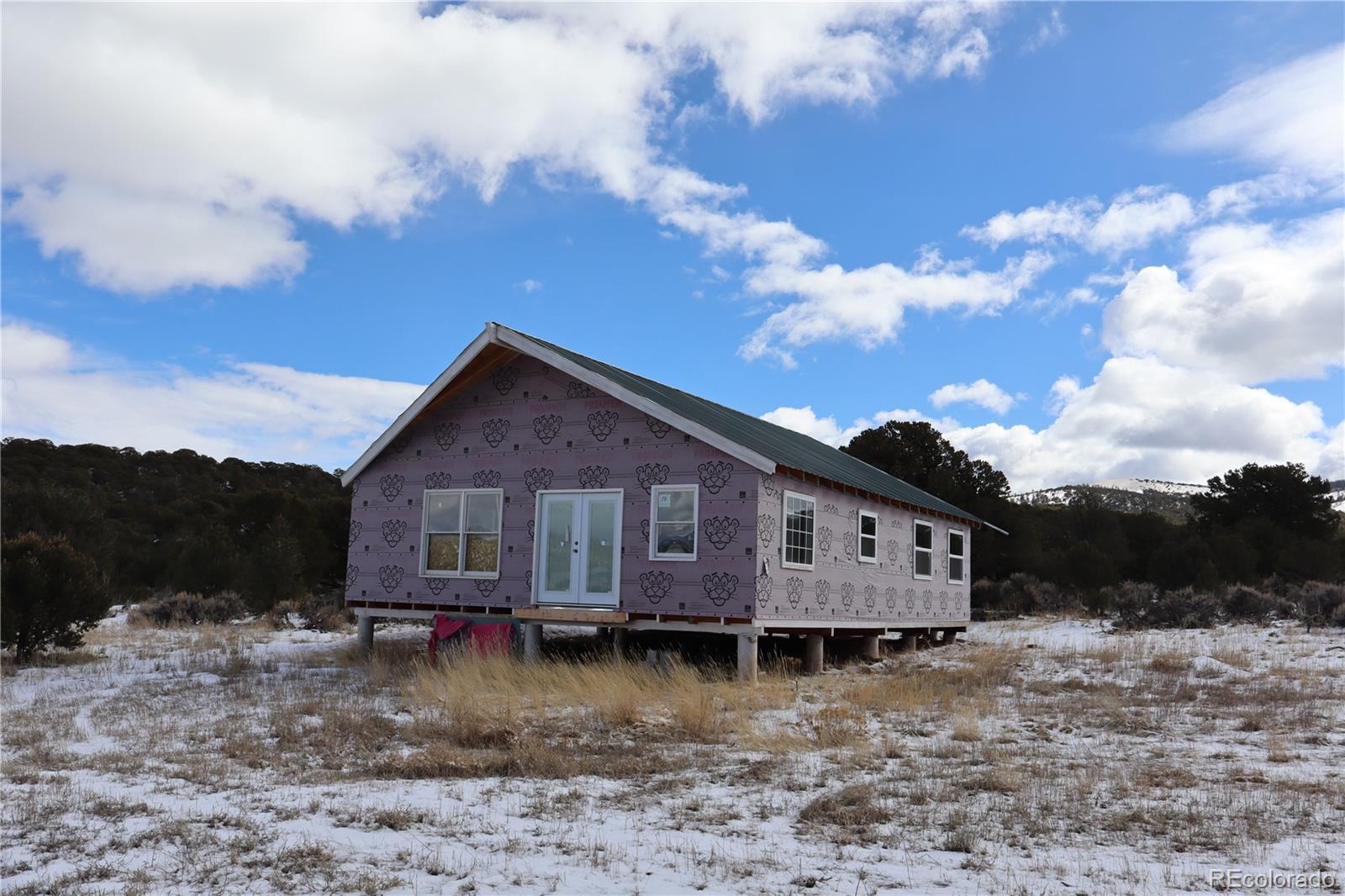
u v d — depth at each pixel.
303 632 26.23
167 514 54.81
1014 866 5.80
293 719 11.62
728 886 5.45
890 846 6.25
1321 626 23.09
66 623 18.50
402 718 11.93
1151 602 27.34
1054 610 34.00
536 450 18.66
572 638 22.59
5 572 17.88
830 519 19.05
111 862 5.95
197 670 17.23
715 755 9.52
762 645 21.69
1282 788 7.85
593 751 9.78
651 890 5.38
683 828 6.74
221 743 10.34
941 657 20.31
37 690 14.88
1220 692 14.11
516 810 7.24
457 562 19.17
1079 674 16.64
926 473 43.91
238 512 42.88
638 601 17.16
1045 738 10.49
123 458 73.00
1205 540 45.53
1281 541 44.34
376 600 19.98
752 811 7.24
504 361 19.22
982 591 35.88
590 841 6.38
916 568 23.52
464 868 5.78
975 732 10.51
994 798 7.54
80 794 7.84
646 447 17.52
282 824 6.85
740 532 16.34
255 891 5.41
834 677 17.33
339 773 8.76
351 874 5.67
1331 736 10.54
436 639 18.94
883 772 8.68
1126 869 5.70
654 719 11.71
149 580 39.88
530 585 18.27
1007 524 41.75
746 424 22.27
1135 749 9.87
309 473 84.19
